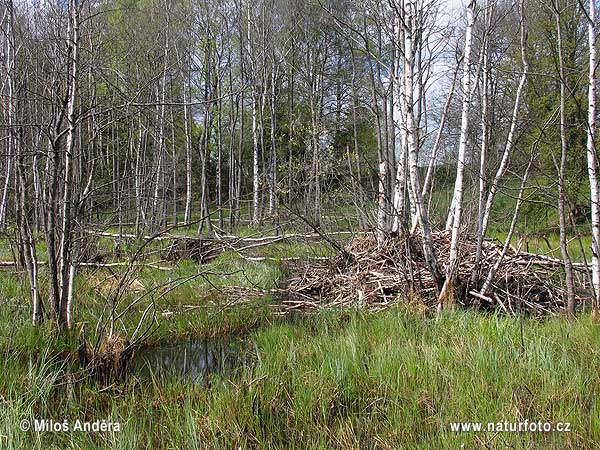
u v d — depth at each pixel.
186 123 19.52
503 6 11.51
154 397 4.80
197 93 22.92
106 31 9.91
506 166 8.02
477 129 11.63
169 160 19.19
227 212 24.31
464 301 7.68
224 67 22.30
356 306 7.94
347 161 11.65
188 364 6.15
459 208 7.46
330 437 4.02
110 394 4.95
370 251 9.99
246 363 6.12
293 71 24.12
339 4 12.79
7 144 7.11
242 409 4.43
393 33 9.63
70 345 5.71
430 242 7.49
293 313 8.63
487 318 6.69
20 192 6.53
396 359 5.11
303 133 20.45
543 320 7.21
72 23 5.84
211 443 3.90
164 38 14.49
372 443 3.93
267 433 4.19
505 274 8.19
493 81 11.42
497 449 3.62
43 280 7.92
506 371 4.71
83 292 8.00
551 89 12.75
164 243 13.21
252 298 9.20
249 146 28.72
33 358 5.45
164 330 7.12
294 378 4.95
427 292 8.14
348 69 23.25
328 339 6.14
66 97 5.51
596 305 6.75
